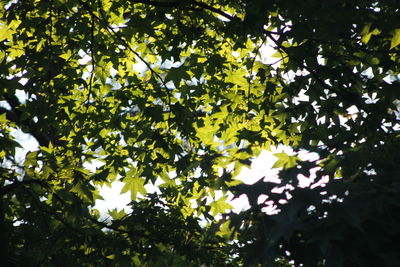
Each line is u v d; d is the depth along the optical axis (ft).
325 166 12.04
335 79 21.88
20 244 20.68
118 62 24.79
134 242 20.76
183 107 22.67
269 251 10.76
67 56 23.80
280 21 22.90
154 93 23.45
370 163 12.51
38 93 23.17
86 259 20.34
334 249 10.19
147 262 20.94
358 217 9.93
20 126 23.86
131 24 22.35
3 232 18.04
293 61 21.90
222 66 23.43
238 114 23.56
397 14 17.17
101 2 24.14
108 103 24.27
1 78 21.22
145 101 23.44
